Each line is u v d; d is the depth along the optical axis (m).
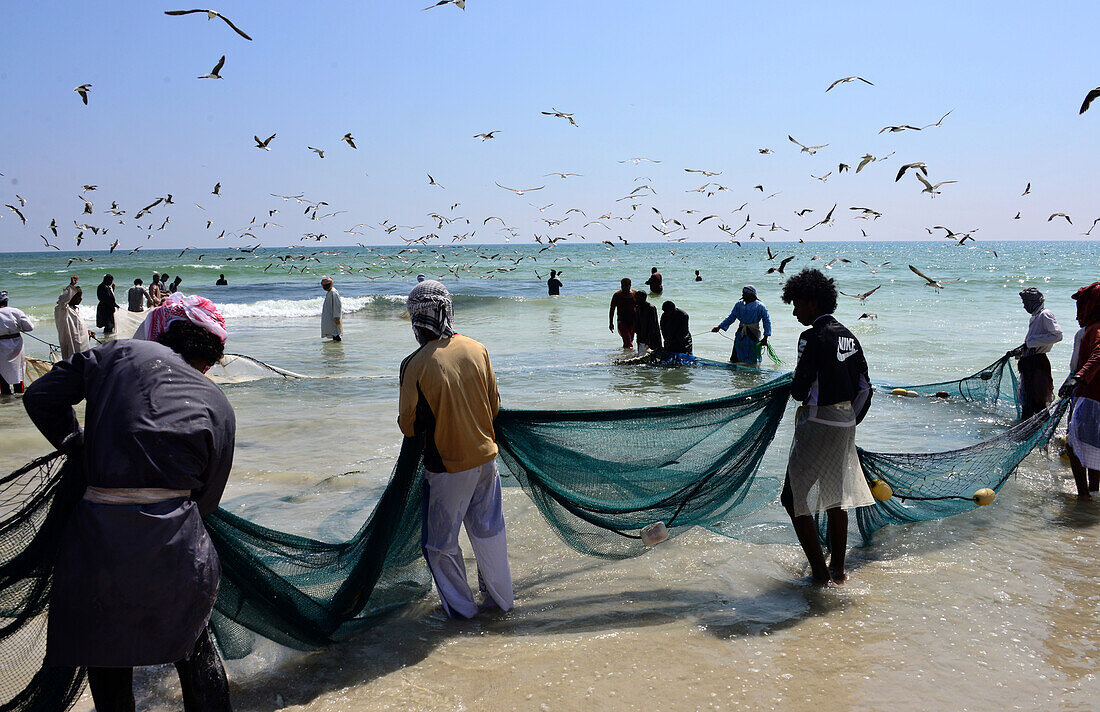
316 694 3.11
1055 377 10.57
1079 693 3.04
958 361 13.12
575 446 4.34
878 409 8.88
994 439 5.67
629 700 3.00
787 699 3.00
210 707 2.73
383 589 3.88
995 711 2.91
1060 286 37.25
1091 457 5.45
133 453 2.44
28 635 2.89
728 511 4.62
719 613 3.81
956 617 3.72
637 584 4.21
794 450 4.21
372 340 17.27
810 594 4.03
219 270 51.16
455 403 3.63
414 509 3.91
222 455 2.68
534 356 14.32
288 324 21.62
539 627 3.71
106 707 2.54
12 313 10.98
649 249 177.88
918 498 5.18
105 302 17.92
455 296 28.16
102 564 2.38
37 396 2.53
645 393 10.20
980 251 165.25
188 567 2.49
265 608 3.21
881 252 145.38
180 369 2.64
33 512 2.71
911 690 3.06
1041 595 3.98
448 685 3.14
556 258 89.56
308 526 5.02
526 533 5.01
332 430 8.09
